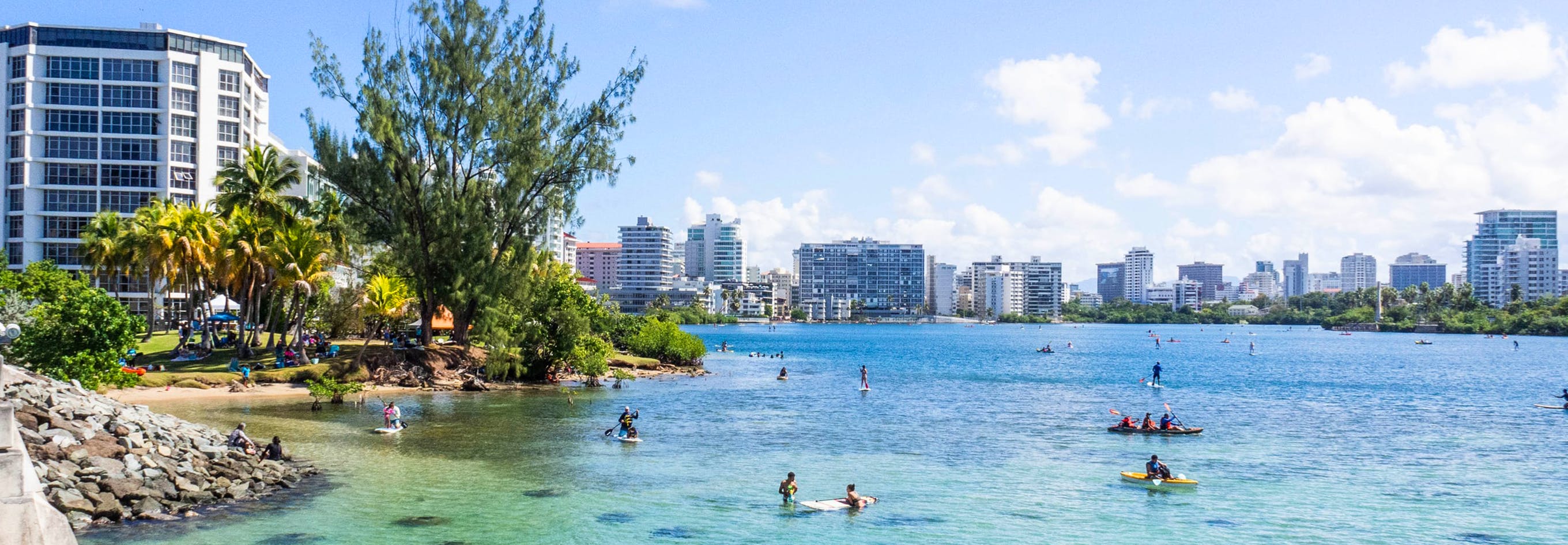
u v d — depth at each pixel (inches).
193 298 3415.4
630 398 2974.9
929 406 2974.9
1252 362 6456.7
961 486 1608.0
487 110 2984.7
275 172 3270.2
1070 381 4276.6
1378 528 1341.0
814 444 2066.9
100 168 5442.9
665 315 6195.9
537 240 3489.2
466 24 2984.7
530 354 3324.3
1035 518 1376.7
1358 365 5994.1
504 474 1625.2
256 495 1373.0
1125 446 2087.8
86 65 5457.7
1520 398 3528.5
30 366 1905.8
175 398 2546.8
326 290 3718.0
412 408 2516.0
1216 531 1316.4
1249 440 2202.3
